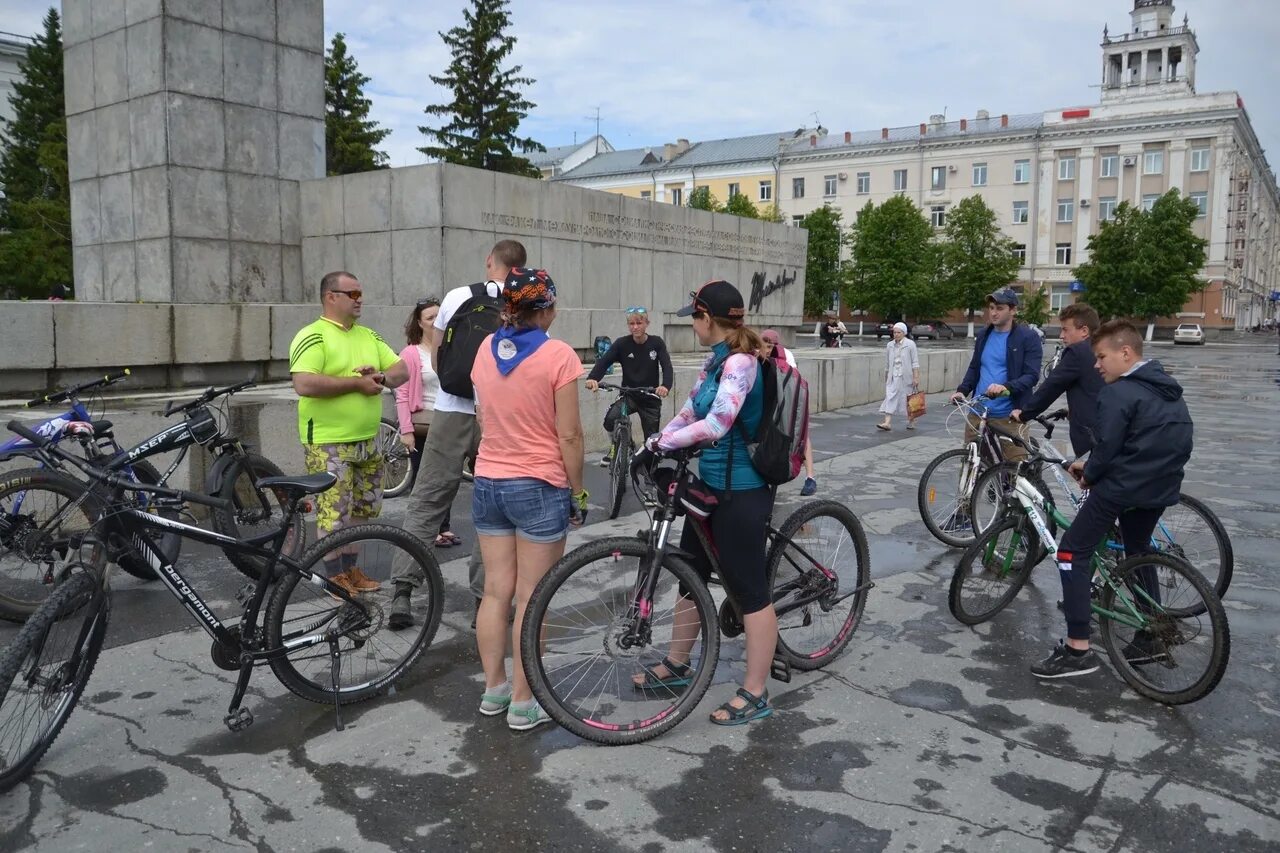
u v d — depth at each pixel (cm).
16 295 2784
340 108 3838
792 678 412
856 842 283
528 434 340
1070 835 288
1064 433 1231
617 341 838
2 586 454
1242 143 6581
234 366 923
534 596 331
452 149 4172
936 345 4516
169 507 365
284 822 289
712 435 336
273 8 1162
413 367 639
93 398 762
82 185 1180
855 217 7000
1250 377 2489
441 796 306
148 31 1072
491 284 454
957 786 317
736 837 285
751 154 7481
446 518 607
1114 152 6225
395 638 396
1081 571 407
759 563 359
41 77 3588
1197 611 386
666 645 371
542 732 355
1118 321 404
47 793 305
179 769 321
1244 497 827
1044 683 411
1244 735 361
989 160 6569
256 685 393
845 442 1126
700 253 1669
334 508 470
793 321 1984
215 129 1116
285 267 1209
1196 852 280
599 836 284
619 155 8175
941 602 524
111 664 409
